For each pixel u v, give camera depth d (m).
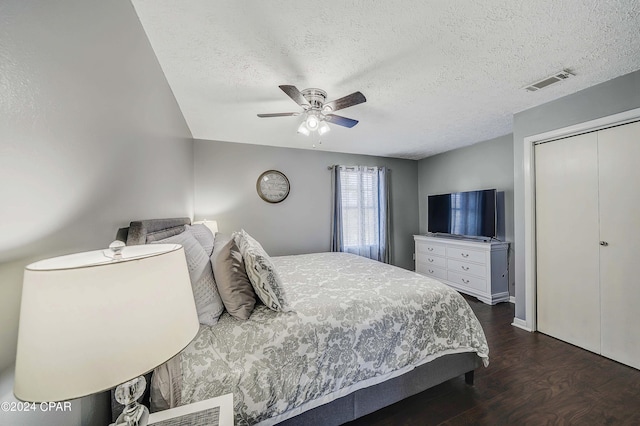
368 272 2.30
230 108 2.45
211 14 1.28
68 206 0.74
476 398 1.71
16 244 0.56
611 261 2.13
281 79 1.93
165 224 1.60
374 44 1.55
